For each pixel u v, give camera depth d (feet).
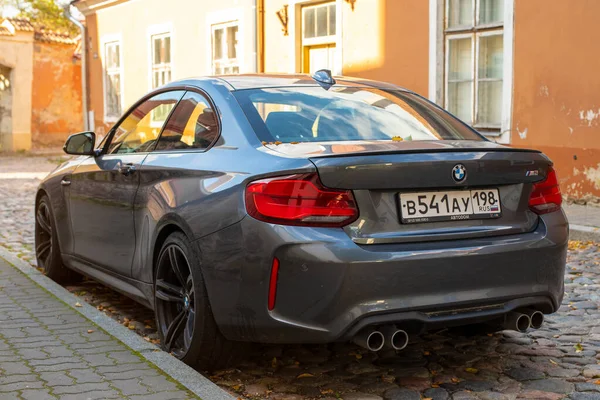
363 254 10.97
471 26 35.81
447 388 12.47
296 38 46.55
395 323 11.29
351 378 13.01
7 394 11.24
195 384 11.72
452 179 11.61
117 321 16.12
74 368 12.42
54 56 95.25
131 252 15.19
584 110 31.17
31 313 15.85
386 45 40.04
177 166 13.61
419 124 13.96
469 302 11.57
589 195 31.48
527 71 33.27
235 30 51.90
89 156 17.89
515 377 12.96
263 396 12.23
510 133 34.27
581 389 12.34
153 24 61.41
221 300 11.98
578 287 19.48
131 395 11.25
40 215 20.65
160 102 15.71
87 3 70.33
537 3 32.60
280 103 13.60
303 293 11.07
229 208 11.81
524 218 12.41
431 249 11.34
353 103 14.10
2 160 80.79
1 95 93.20
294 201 11.14
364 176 11.19
